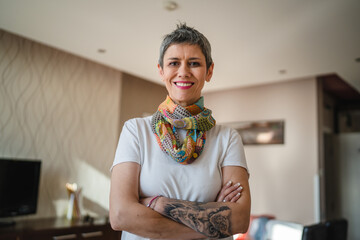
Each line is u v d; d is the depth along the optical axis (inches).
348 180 220.7
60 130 144.5
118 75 174.7
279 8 102.7
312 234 74.4
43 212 136.9
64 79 147.7
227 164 38.0
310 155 179.6
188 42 36.7
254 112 202.7
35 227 115.3
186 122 36.3
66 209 144.6
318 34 121.3
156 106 200.7
